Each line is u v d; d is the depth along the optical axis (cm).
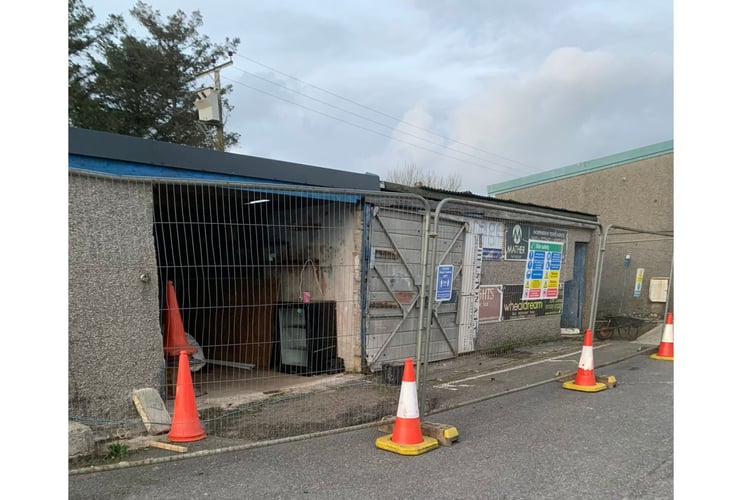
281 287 861
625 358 930
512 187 1767
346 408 603
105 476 390
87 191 501
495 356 972
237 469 405
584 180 1531
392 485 374
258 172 663
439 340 886
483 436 488
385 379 726
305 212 846
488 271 994
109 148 516
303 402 630
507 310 1043
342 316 796
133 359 525
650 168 1379
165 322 668
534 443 468
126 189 530
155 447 456
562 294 1197
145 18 2459
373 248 785
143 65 2305
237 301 834
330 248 811
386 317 805
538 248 1120
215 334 773
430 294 513
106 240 512
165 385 559
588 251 1295
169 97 2392
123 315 520
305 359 779
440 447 457
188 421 480
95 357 499
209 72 2106
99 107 2153
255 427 529
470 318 952
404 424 452
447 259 905
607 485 375
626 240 1412
